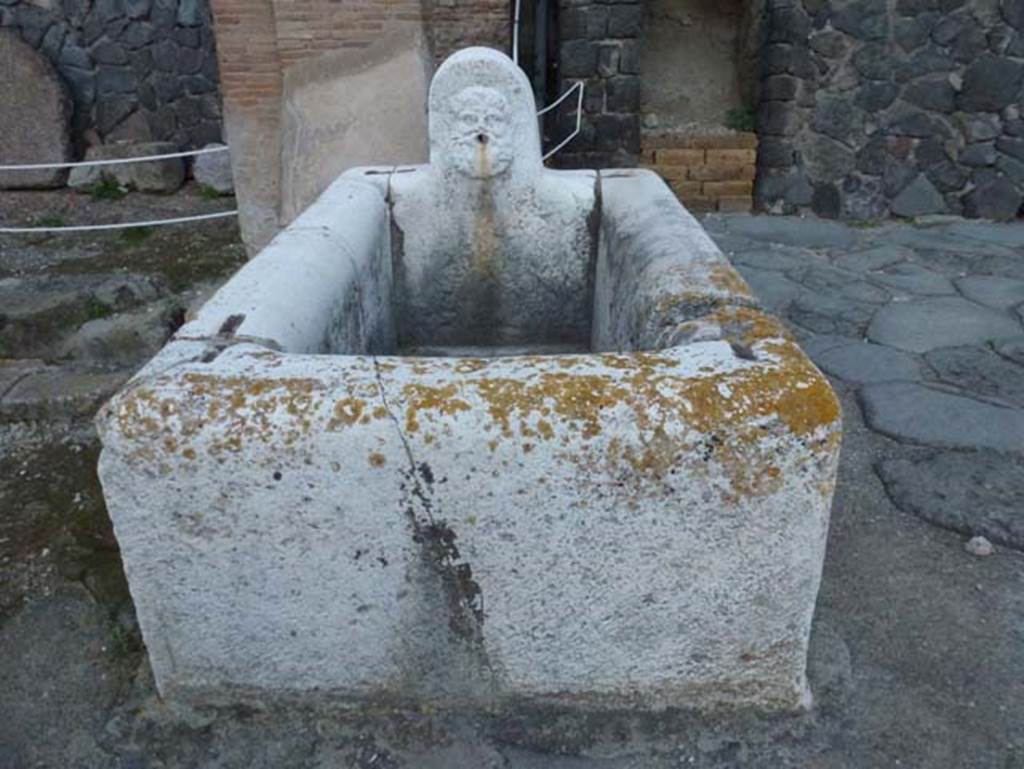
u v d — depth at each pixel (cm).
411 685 131
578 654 126
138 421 110
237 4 318
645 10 550
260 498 114
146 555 119
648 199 208
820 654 146
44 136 569
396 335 240
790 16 445
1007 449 214
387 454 110
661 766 126
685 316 138
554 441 109
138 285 356
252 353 122
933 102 445
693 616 122
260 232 352
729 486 111
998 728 132
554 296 238
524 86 212
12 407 257
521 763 126
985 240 411
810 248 407
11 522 205
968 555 175
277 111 334
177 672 132
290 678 131
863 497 197
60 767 131
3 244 451
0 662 154
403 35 312
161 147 570
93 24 584
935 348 279
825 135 461
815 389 111
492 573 119
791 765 125
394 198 226
